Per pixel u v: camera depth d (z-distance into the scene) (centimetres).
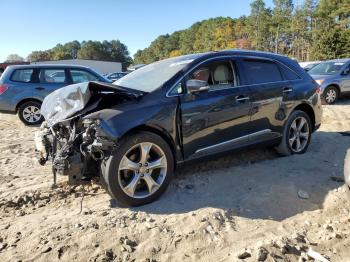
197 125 467
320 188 472
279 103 564
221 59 514
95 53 15675
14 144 761
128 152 413
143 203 428
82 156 407
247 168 550
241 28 11131
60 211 424
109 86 416
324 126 861
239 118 511
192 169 545
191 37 14425
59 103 441
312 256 333
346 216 404
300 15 8719
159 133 445
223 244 354
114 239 359
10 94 1016
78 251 343
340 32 4919
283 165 561
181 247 350
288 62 606
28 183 513
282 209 423
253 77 540
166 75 478
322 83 1266
